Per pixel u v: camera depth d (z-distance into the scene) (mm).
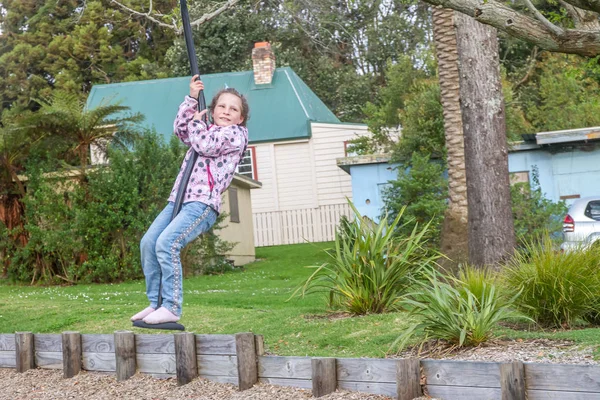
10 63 41156
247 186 24906
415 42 40812
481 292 7258
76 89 39500
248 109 5934
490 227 11359
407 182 18656
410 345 6918
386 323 7863
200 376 6770
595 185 18469
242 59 38312
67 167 18828
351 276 8750
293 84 30219
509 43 31453
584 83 26141
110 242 18797
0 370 8133
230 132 5680
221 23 37281
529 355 6102
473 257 11523
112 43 42406
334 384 6043
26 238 19453
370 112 24344
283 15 38344
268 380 6430
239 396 6211
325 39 40219
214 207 5699
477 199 11461
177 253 5633
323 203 28453
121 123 19766
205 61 37688
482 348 6535
